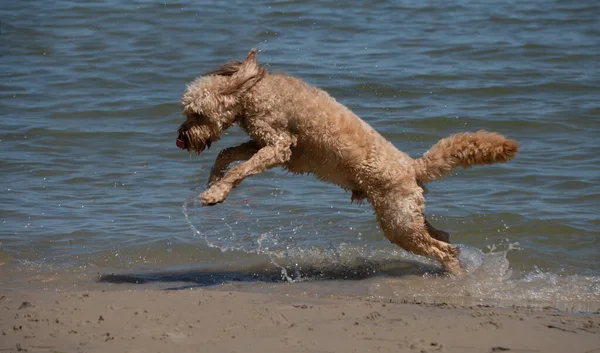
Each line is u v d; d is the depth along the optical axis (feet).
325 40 66.54
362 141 29.25
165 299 24.18
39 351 19.58
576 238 33.45
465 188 40.06
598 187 39.27
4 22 71.61
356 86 55.57
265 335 20.93
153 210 37.42
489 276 29.66
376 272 30.45
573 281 28.91
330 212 37.17
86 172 42.39
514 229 34.53
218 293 25.03
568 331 21.68
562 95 54.49
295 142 29.17
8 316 22.48
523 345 20.52
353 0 78.02
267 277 29.73
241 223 35.88
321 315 22.76
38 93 55.36
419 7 76.59
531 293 27.55
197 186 38.88
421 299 26.81
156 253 32.35
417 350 19.89
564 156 43.98
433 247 30.04
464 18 73.26
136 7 75.82
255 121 29.07
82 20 72.43
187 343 20.27
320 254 32.53
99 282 28.73
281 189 40.34
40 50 64.69
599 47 64.69
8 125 49.16
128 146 46.44
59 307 23.36
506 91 55.11
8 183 40.60
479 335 21.20
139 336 20.81
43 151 45.42
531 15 74.13
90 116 51.29
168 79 58.34
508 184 40.32
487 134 29.71
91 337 20.70
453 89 55.31
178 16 73.15
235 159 30.45
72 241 33.45
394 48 64.54
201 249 32.83
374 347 20.06
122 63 61.52
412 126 48.73
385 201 29.66
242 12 74.13
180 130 29.55
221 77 29.35
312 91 29.43
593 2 77.97
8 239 33.40
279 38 67.26
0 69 60.34
